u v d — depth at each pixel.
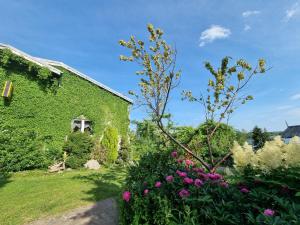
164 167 3.61
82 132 13.62
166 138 6.47
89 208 5.61
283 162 2.71
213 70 4.34
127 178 3.60
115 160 14.44
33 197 6.43
